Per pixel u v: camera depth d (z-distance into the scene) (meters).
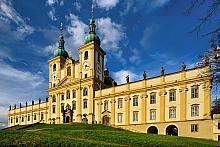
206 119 66.69
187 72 72.81
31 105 131.12
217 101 26.06
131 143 38.84
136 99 83.94
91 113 96.00
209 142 49.91
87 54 104.38
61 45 120.88
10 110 144.62
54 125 79.75
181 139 49.53
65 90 108.56
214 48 19.95
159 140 43.59
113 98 90.62
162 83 77.81
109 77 118.62
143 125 80.06
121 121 86.50
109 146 31.16
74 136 44.50
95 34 107.12
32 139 30.70
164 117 75.62
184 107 71.69
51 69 119.06
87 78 100.25
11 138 30.14
